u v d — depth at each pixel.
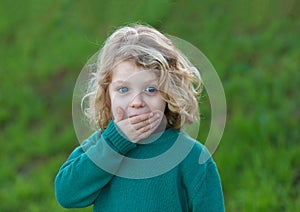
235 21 9.48
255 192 5.41
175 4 9.59
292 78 7.60
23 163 7.53
